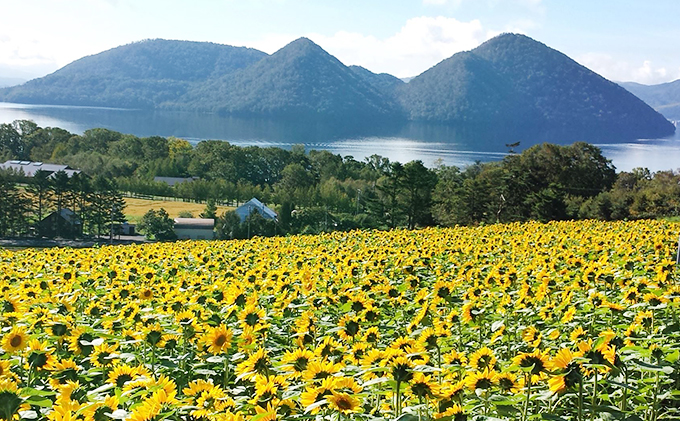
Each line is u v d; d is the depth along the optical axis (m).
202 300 9.12
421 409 4.49
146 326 7.41
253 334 6.46
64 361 5.86
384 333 7.41
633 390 4.77
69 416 4.12
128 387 4.88
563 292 8.66
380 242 21.41
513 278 9.56
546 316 7.79
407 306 8.41
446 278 11.12
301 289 10.10
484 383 4.66
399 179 70.44
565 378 4.41
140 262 16.70
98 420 4.29
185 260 17.09
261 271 11.80
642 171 92.81
